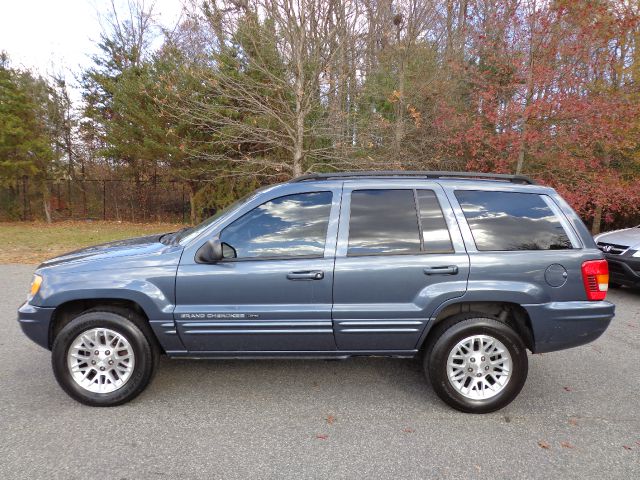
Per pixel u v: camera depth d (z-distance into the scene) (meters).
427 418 3.29
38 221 19.30
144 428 3.09
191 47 14.37
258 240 3.42
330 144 11.77
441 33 14.32
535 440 3.01
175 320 3.32
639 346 4.92
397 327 3.34
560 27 9.84
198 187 17.55
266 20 10.14
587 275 3.38
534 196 3.56
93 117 19.53
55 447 2.84
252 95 10.69
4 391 3.62
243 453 2.82
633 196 10.45
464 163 12.36
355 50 10.67
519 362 3.32
